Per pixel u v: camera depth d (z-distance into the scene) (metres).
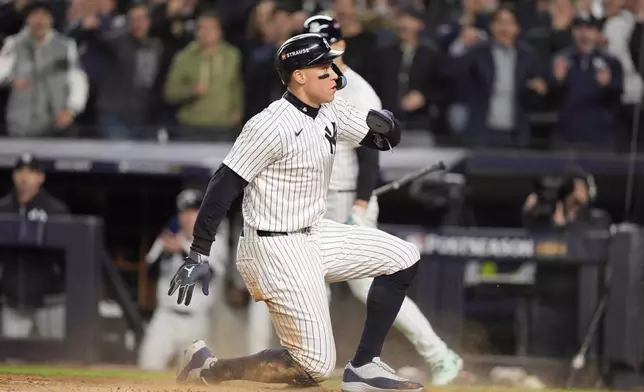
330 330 17.83
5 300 33.09
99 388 18.44
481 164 36.88
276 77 37.12
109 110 38.41
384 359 30.14
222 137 37.72
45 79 38.16
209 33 37.31
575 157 36.94
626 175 36.78
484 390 22.08
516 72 36.97
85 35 38.72
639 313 30.27
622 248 30.42
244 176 17.02
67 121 38.12
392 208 37.62
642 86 37.19
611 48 37.41
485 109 37.03
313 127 17.34
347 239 18.12
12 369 28.33
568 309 31.00
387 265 18.02
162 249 33.28
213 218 17.12
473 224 36.94
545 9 38.50
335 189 23.31
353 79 22.83
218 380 18.98
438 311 31.05
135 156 37.56
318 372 17.95
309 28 22.55
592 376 30.53
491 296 31.20
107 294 33.69
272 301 17.67
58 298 32.97
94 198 38.84
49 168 37.59
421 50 36.75
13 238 33.03
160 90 38.44
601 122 37.12
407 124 37.44
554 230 32.28
